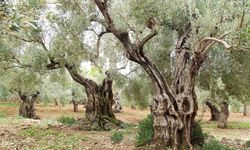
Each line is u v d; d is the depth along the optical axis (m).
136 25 13.44
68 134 18.59
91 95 22.55
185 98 13.99
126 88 27.41
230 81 21.83
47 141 16.25
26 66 20.41
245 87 22.19
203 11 12.70
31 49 20.33
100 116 22.45
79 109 50.59
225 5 11.63
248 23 11.26
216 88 22.98
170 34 18.36
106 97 23.03
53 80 23.83
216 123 33.84
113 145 15.45
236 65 20.02
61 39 18.20
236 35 10.98
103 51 22.98
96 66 22.44
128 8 12.62
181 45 14.73
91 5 19.44
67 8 18.98
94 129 21.59
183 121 13.91
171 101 13.95
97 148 14.77
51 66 20.45
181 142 13.88
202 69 21.17
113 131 20.55
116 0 13.43
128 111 51.38
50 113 40.41
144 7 12.41
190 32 14.30
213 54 19.95
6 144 15.57
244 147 16.50
